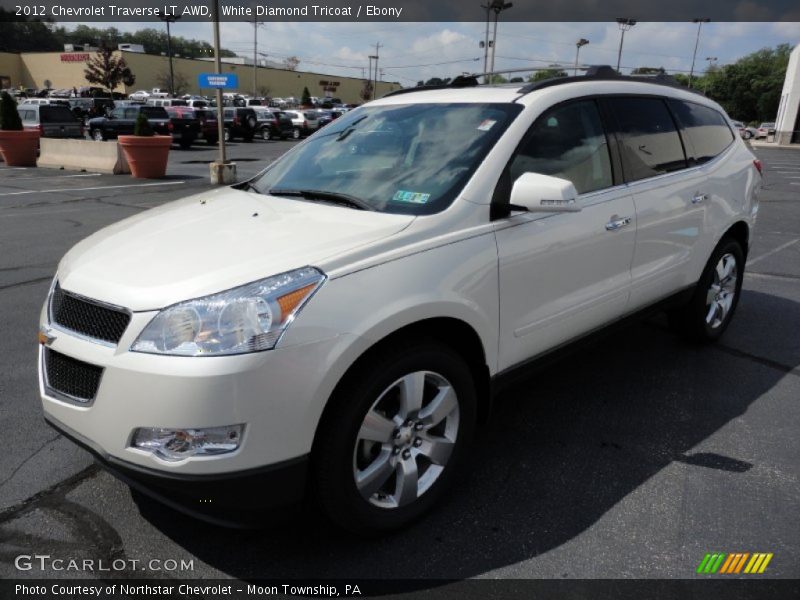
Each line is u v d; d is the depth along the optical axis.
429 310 2.50
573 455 3.29
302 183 3.33
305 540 2.63
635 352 4.68
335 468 2.36
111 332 2.28
